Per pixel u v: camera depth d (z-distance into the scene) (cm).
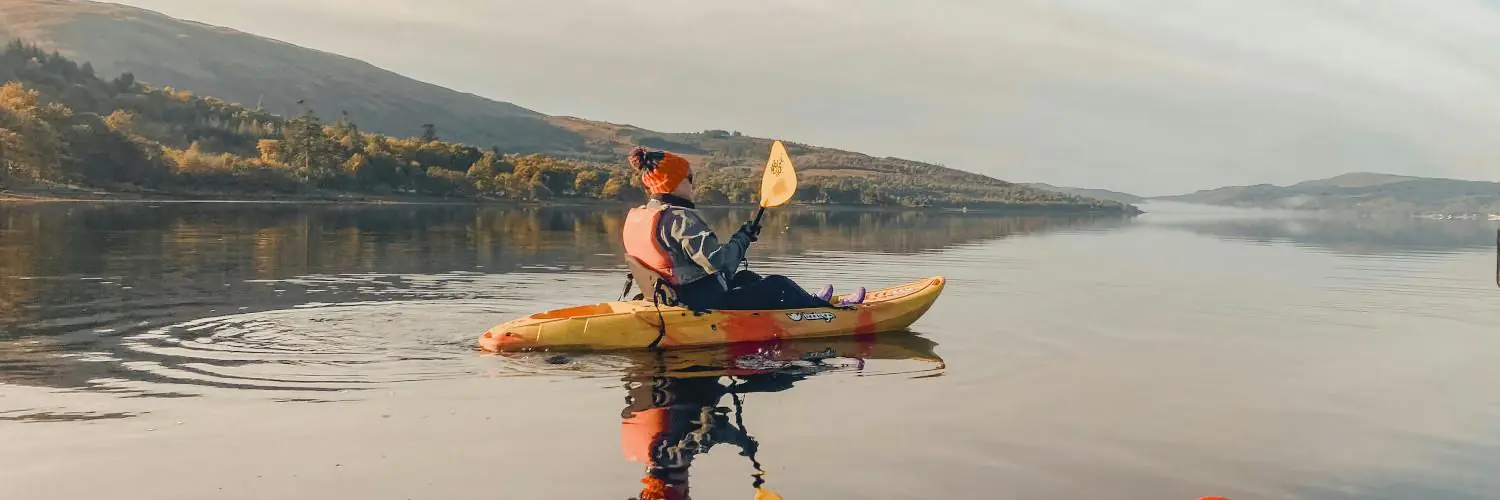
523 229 3691
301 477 507
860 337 1013
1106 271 2038
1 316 1040
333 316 1079
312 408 651
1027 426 635
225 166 8800
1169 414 679
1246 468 551
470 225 4031
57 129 7788
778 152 1013
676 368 816
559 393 712
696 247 934
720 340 944
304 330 975
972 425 635
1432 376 837
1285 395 749
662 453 559
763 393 724
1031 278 1814
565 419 634
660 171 974
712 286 966
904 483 511
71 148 7681
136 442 564
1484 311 1334
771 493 491
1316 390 771
